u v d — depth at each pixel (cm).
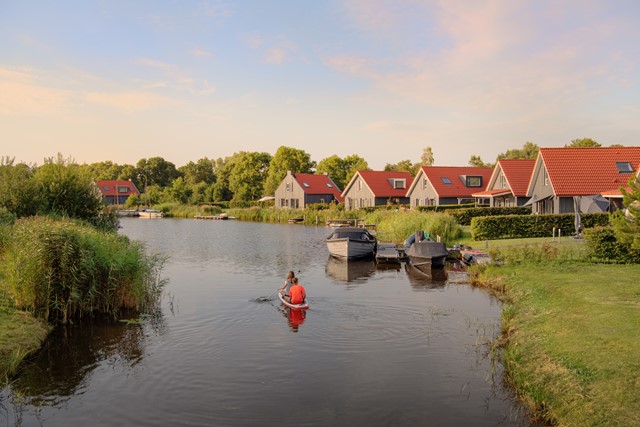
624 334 1080
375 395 980
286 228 5662
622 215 1639
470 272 2312
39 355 1234
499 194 4822
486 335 1350
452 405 933
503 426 849
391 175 7131
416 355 1202
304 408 928
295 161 10281
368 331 1397
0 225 2188
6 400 987
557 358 1011
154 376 1092
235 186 10375
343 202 7819
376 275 2386
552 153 4116
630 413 764
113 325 1488
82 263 1523
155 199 10369
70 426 878
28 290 1459
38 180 2938
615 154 4100
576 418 803
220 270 2569
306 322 1495
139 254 1789
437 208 5356
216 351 1246
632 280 1666
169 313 1630
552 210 3997
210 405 947
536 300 1535
